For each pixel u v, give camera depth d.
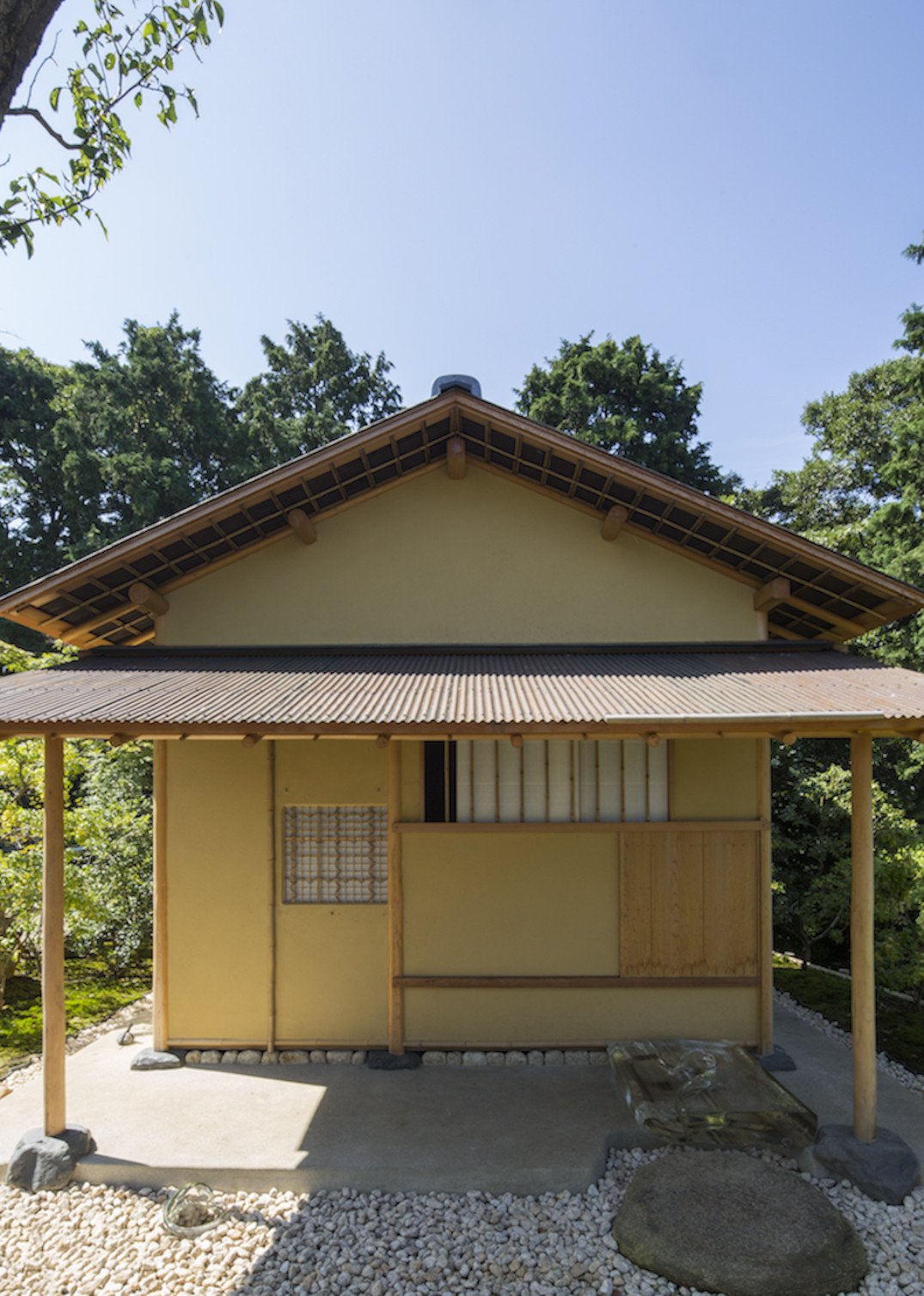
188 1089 6.61
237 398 29.17
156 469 22.31
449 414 7.11
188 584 7.71
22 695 5.51
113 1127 5.92
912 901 8.55
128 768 12.45
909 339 14.88
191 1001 7.40
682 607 7.65
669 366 25.69
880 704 5.11
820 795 11.66
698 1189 4.94
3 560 22.67
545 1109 6.16
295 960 7.42
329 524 7.78
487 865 7.44
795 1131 5.61
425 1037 7.30
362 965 7.41
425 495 7.79
